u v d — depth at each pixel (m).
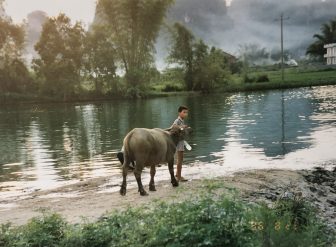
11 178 16.66
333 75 97.56
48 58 75.25
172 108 49.31
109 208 10.81
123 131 30.55
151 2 74.69
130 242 7.27
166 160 12.59
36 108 60.78
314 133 24.88
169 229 6.91
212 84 79.31
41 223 8.33
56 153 22.27
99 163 18.83
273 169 15.12
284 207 8.09
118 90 75.31
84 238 7.69
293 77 99.12
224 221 6.77
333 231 8.62
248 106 46.12
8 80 76.62
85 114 47.06
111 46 74.88
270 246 6.69
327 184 13.73
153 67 76.81
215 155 19.33
